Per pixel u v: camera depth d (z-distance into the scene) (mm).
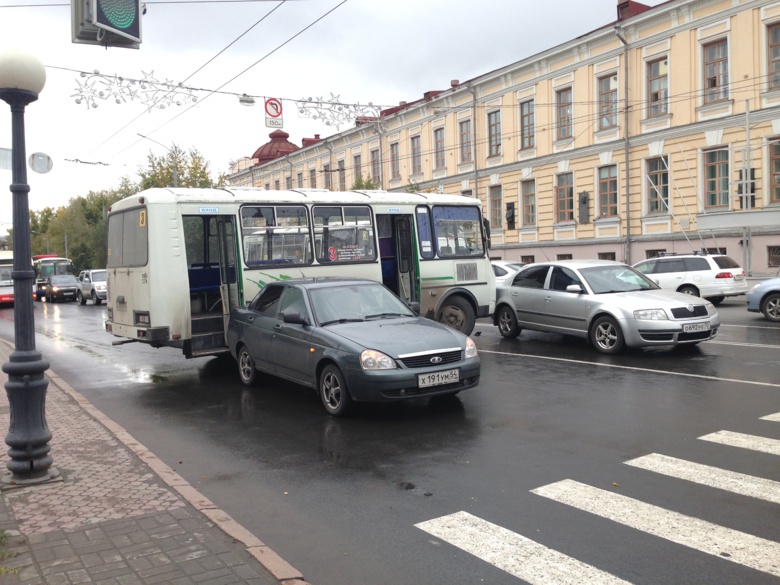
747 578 3793
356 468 5984
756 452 6059
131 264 11008
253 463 6250
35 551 4195
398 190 41844
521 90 33375
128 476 5645
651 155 27578
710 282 20172
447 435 6938
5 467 5922
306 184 51281
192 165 42188
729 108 24797
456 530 4555
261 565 3963
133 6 5777
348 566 4082
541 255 33062
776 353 11117
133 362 13203
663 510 4793
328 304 8750
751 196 24266
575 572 3912
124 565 3982
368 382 7383
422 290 13570
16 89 5324
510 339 14289
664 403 7957
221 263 11148
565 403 8156
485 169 35844
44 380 5637
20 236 5500
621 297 11789
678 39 26281
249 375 9922
